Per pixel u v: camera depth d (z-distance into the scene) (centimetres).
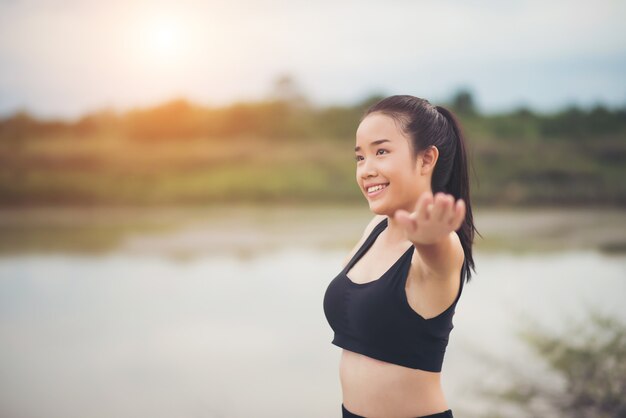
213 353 506
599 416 333
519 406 348
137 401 409
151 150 1512
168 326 584
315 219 1220
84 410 389
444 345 136
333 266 818
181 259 882
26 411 389
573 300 585
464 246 146
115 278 784
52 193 1442
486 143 1405
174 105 1535
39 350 520
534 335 414
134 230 1135
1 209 1423
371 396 135
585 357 373
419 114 138
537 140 1433
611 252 860
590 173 1352
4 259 913
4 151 1467
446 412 137
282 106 1569
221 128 1547
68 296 706
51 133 1502
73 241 1041
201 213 1332
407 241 136
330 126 1571
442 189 144
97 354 509
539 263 799
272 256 884
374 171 136
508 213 1247
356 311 136
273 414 382
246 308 639
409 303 130
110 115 1523
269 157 1516
